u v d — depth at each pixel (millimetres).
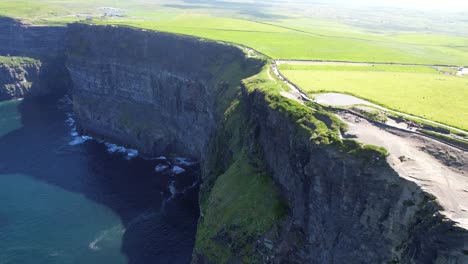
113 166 131250
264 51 129125
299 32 175000
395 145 60062
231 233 73750
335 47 141750
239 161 88438
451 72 113000
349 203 59656
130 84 156000
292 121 70938
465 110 72312
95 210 105812
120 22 188500
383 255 56781
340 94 82625
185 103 137625
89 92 167500
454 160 57156
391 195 55281
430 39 183000
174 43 148500
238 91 108000
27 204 107500
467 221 48875
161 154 140125
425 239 51969
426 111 71812
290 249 67812
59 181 120062
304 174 65688
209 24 185250
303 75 100750
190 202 110312
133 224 100625
